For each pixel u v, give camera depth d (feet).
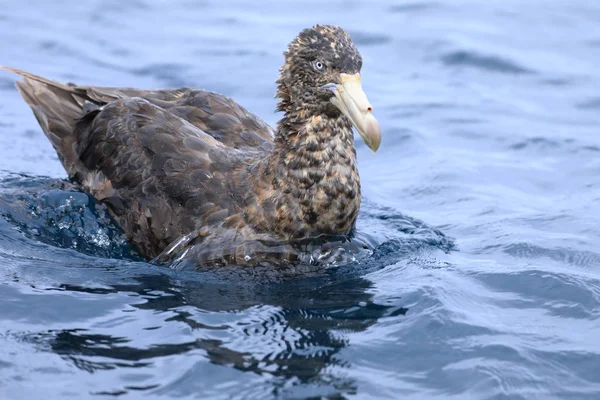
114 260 37.60
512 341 30.42
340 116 35.96
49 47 63.62
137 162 39.14
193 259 36.45
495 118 56.18
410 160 51.34
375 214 43.91
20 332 30.63
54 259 37.09
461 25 69.87
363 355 29.55
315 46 35.14
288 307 32.94
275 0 74.84
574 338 30.86
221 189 37.22
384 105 57.98
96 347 29.73
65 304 32.78
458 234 41.75
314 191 36.09
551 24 70.74
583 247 39.14
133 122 40.11
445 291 34.06
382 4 73.92
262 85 59.62
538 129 54.54
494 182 48.06
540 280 35.35
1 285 33.96
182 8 72.69
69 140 43.60
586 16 72.28
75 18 69.05
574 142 52.54
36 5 70.95
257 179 36.86
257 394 27.12
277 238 36.55
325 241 36.88
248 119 41.68
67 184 42.65
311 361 29.09
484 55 64.64
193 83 59.57
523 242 39.70
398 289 34.40
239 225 36.65
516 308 33.35
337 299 33.63
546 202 45.57
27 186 44.47
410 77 62.08
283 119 36.88
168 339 30.30
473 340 30.53
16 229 39.29
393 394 27.43
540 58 64.80
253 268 35.73
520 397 27.37
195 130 39.50
